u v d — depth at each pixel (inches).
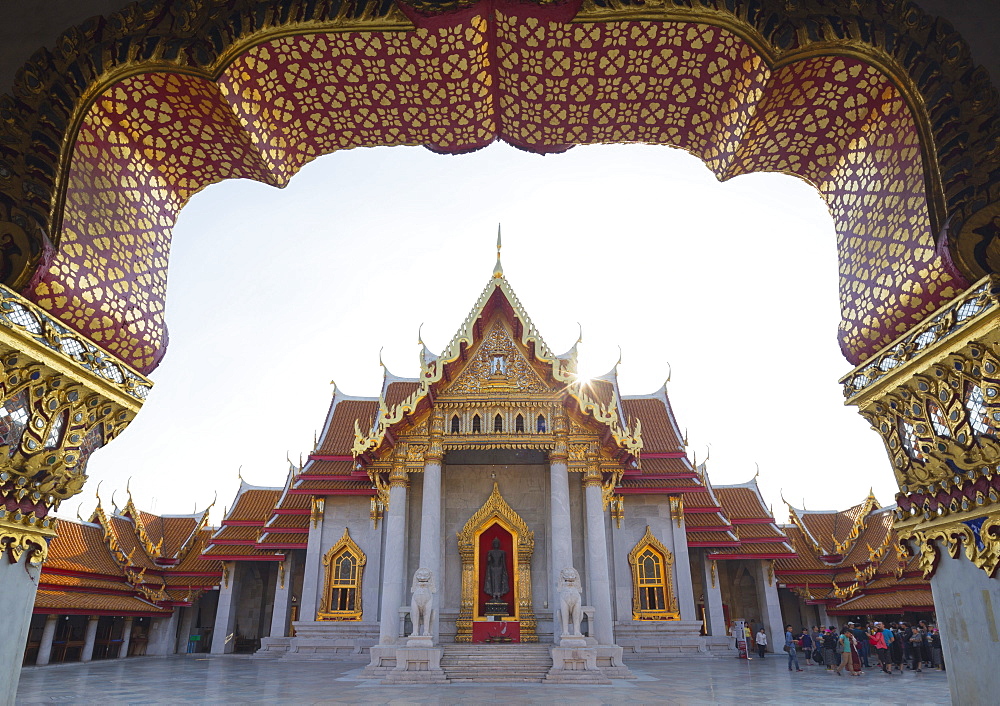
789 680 940.6
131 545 1792.6
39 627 1450.5
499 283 1099.3
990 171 208.8
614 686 834.8
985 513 208.4
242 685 866.1
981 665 212.2
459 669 916.6
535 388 1067.3
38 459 227.8
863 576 1633.9
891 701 703.1
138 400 269.7
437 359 1039.0
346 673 1045.8
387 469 1072.2
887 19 229.6
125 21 242.5
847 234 278.2
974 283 202.8
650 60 275.6
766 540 1609.3
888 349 240.5
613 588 1273.4
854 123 266.7
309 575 1327.5
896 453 251.9
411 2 248.1
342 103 294.2
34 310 213.2
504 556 1072.8
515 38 273.0
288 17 247.1
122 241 266.4
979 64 222.4
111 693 780.0
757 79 258.8
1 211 220.7
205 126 277.9
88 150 253.1
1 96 232.7
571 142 333.7
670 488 1331.2
